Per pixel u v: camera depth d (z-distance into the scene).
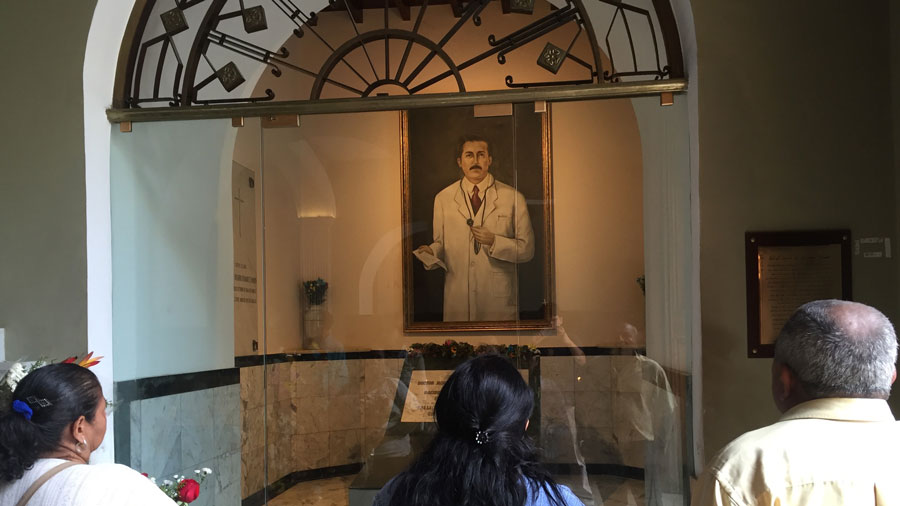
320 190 5.91
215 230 4.65
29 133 3.82
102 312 3.91
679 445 3.68
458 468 1.54
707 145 3.40
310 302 6.04
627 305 4.22
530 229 4.77
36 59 3.83
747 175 3.37
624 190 4.16
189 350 4.48
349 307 6.17
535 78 6.11
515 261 5.00
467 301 6.07
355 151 5.84
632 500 3.95
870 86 3.31
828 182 3.32
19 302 3.79
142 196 4.11
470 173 5.78
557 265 4.51
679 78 3.64
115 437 4.01
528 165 4.64
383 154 5.85
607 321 4.29
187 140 4.14
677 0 3.59
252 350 5.18
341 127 5.71
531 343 4.53
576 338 4.41
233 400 4.92
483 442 1.56
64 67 3.80
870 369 1.53
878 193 3.29
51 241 3.79
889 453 1.47
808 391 1.58
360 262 6.12
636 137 3.98
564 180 4.47
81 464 1.85
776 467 1.49
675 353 3.71
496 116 4.20
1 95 3.84
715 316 3.36
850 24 3.33
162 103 4.34
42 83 3.82
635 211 4.07
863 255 3.28
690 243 3.62
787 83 3.36
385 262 6.20
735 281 3.35
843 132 3.32
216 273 4.72
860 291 3.28
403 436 5.97
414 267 6.18
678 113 3.66
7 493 1.79
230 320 4.89
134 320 4.09
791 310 3.30
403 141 5.76
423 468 1.60
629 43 4.09
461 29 6.25
